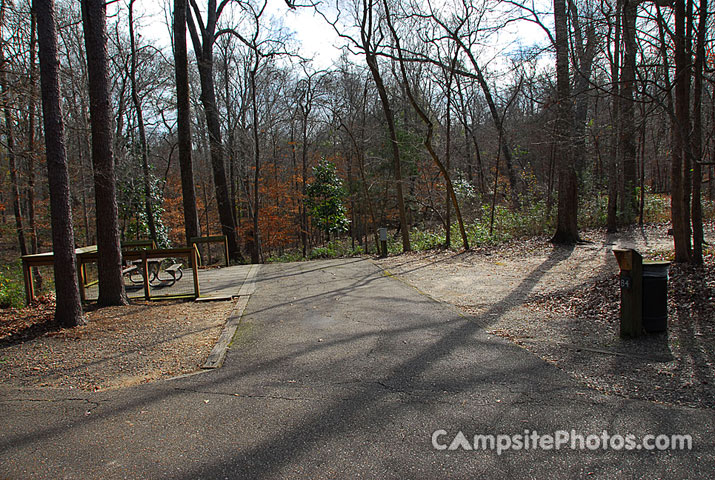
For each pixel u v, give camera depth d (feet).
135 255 30.58
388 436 10.88
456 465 9.55
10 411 13.41
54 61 22.45
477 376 14.40
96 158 27.66
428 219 91.76
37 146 45.37
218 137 67.26
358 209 94.48
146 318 24.71
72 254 23.45
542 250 42.42
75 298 23.44
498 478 9.07
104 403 13.71
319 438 10.93
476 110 93.76
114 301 28.43
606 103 57.57
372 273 38.06
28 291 30.17
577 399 12.49
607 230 49.75
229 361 17.19
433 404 12.53
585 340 17.56
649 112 25.39
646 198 61.05
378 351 17.42
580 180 62.49
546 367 14.96
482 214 64.13
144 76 68.44
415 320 21.90
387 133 78.07
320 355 17.31
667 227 49.06
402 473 9.34
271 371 15.84
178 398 13.82
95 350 19.30
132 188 66.85
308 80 85.10
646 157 79.00
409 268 39.50
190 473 9.66
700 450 9.76
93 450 10.83
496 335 18.83
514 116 79.00
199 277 41.24
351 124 75.72
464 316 22.26
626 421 11.16
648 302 17.29
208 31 63.98
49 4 22.31
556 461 9.58
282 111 91.15
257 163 73.51
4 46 30.25
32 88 29.35
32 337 21.58
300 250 105.60
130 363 17.54
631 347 16.35
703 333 16.93
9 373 16.92
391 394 13.33
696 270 23.79
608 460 9.55
